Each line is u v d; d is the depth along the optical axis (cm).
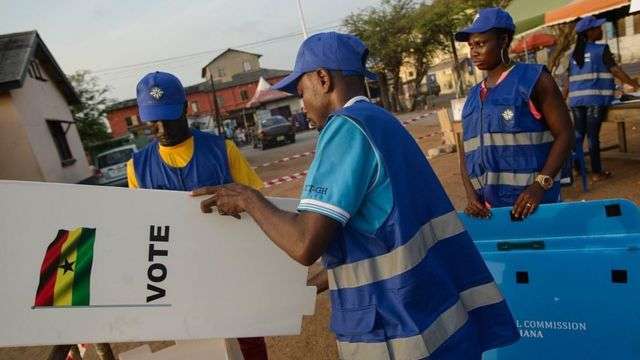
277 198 170
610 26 2288
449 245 147
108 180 1563
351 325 138
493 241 209
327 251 138
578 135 547
